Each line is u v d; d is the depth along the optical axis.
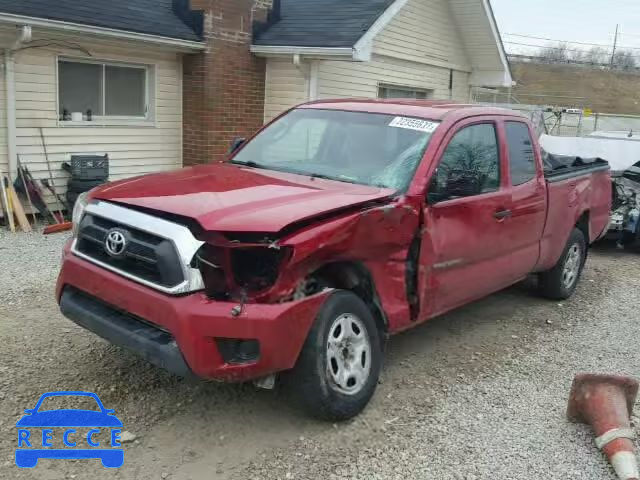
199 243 3.51
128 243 3.73
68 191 9.88
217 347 3.48
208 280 3.52
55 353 4.77
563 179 6.31
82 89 10.38
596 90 53.84
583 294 7.36
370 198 4.02
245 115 12.08
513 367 5.11
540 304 6.84
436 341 5.57
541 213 5.83
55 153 9.98
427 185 4.40
